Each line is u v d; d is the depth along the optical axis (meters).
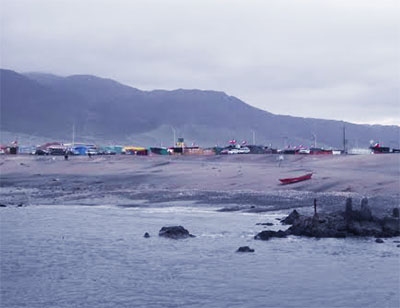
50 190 84.81
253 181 77.69
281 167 92.44
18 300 25.14
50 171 115.62
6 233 44.12
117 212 57.72
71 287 27.17
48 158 139.62
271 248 36.22
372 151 144.50
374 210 48.94
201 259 33.12
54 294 26.00
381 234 40.03
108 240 40.50
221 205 60.22
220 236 41.38
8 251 36.47
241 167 96.88
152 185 83.44
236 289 26.33
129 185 85.81
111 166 116.88
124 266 31.64
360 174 74.56
